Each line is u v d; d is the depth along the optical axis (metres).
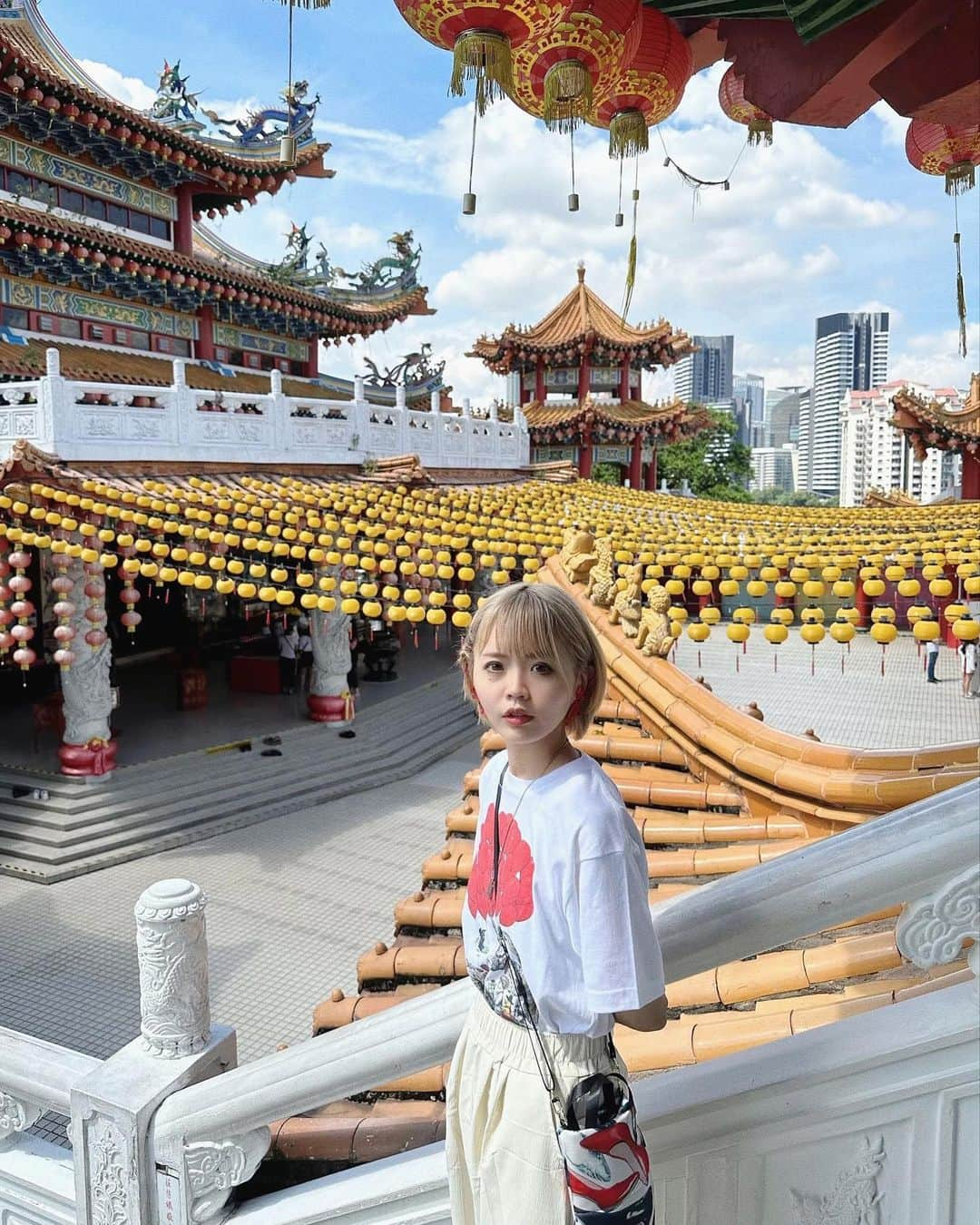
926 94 3.99
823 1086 2.11
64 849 15.06
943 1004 2.05
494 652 1.99
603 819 1.89
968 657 24.94
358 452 19.62
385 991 4.99
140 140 23.38
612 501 19.12
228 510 12.91
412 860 15.41
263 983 11.82
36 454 13.23
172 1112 3.23
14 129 21.89
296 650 23.36
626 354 37.72
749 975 3.76
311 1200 3.08
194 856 15.48
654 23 4.16
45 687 22.52
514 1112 2.04
